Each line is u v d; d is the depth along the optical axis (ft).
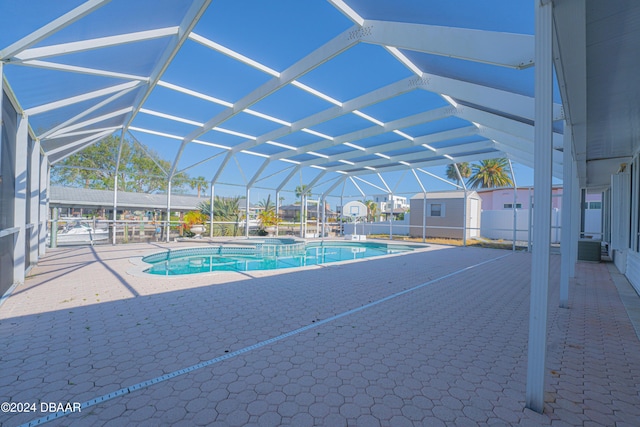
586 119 13.92
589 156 21.25
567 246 14.52
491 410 6.42
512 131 20.16
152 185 51.49
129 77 18.39
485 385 7.41
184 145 36.83
